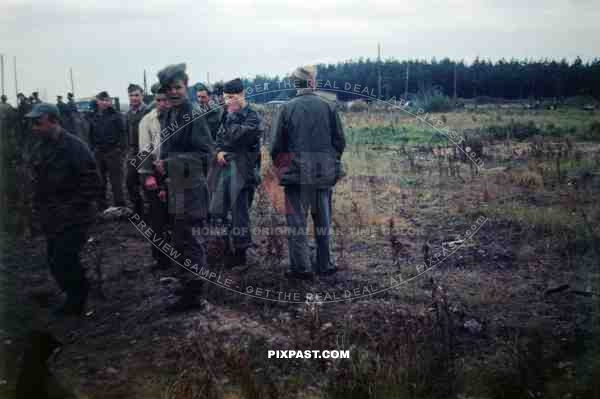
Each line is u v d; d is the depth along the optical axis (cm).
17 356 373
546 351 348
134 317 405
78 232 422
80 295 416
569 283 424
